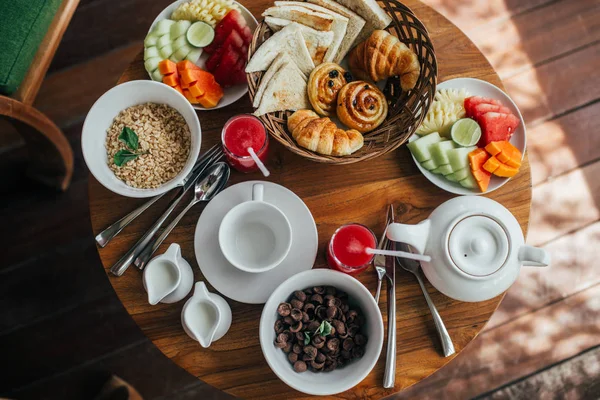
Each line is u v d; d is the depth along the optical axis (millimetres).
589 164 2182
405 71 1334
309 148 1297
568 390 2047
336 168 1362
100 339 1986
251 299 1252
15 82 1513
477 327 1289
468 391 2037
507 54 2238
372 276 1307
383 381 1241
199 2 1363
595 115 2209
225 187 1345
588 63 2238
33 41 1531
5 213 2041
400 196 1357
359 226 1246
